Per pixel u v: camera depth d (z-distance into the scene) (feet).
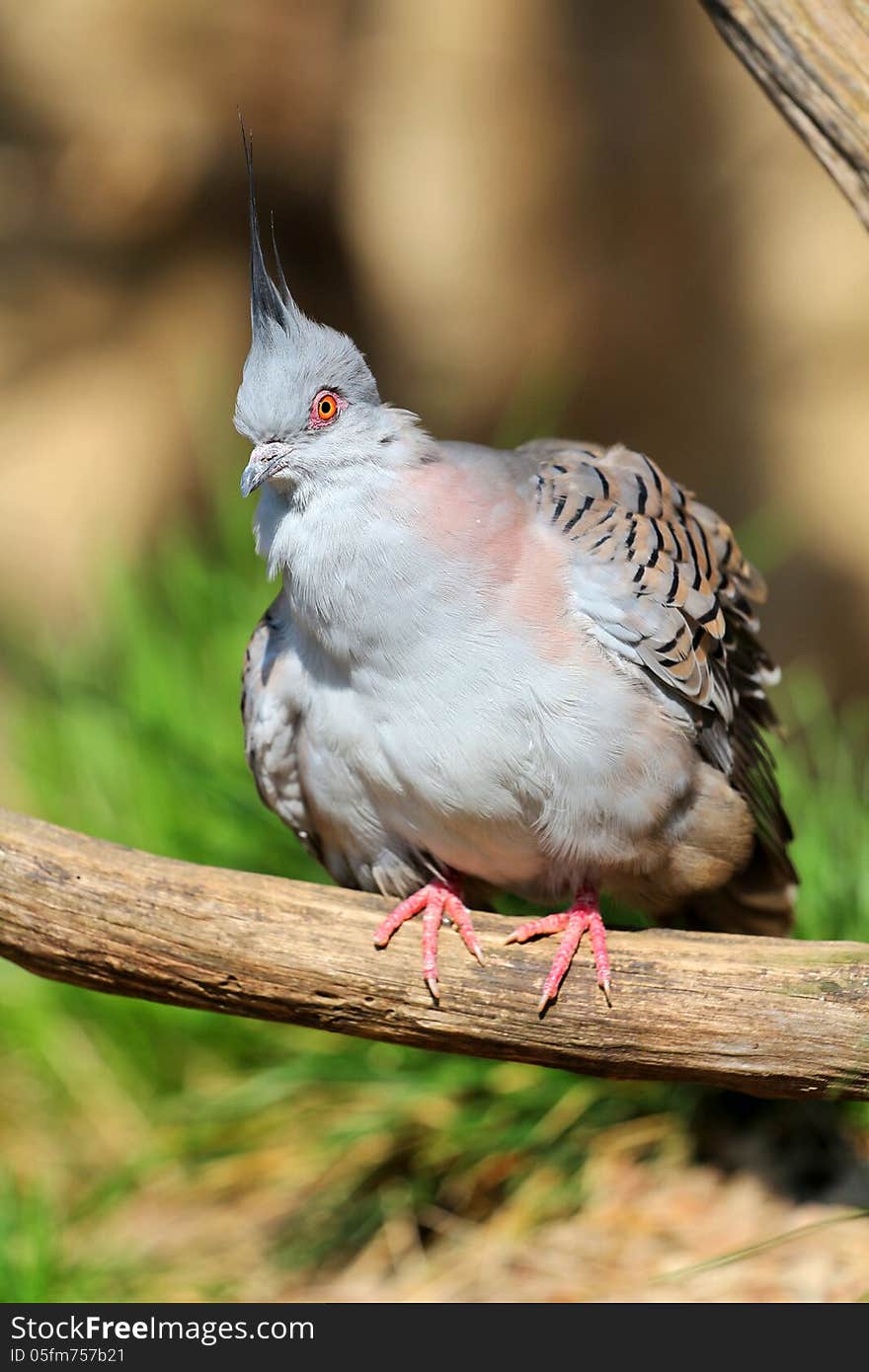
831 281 50.08
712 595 24.73
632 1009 22.06
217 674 36.60
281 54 56.03
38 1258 28.37
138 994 23.03
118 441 55.67
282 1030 32.99
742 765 26.32
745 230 51.16
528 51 54.03
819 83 22.79
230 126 56.49
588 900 23.71
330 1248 29.94
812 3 22.58
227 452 52.16
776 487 50.08
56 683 38.96
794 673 45.44
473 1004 22.52
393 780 23.99
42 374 57.00
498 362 54.19
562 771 23.27
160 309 57.21
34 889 22.40
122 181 57.16
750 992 21.70
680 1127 30.19
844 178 23.20
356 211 56.44
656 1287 27.12
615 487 24.61
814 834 31.65
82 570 51.78
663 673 23.47
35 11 56.24
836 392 49.98
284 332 23.65
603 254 53.16
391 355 56.03
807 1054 21.50
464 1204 30.35
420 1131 31.12
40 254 57.67
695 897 26.71
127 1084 34.47
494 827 24.03
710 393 51.29
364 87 55.93
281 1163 31.71
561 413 52.70
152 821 34.73
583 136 53.36
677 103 52.03
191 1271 29.60
